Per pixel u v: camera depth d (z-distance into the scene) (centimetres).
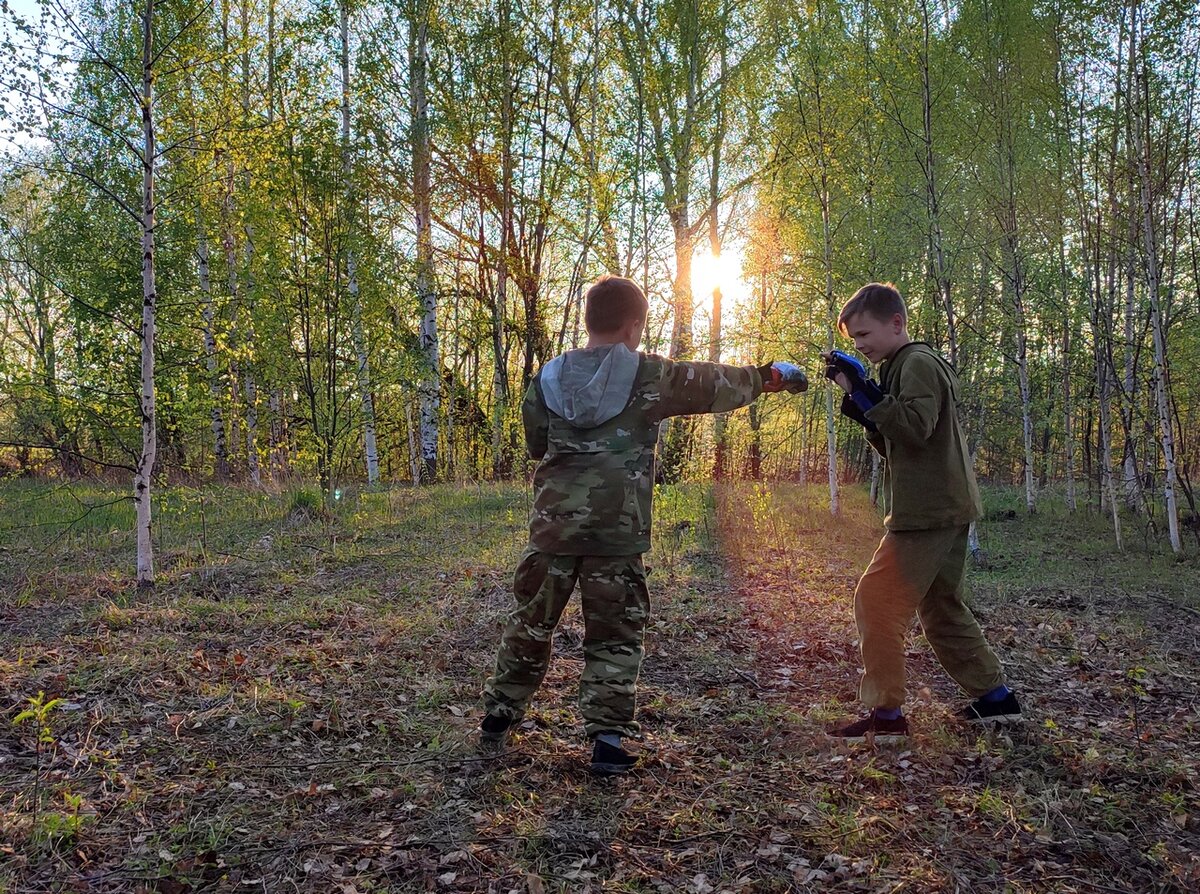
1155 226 1037
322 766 296
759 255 1435
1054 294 1269
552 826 254
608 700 290
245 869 231
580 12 1449
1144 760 307
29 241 1521
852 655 448
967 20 1096
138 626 480
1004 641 477
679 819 261
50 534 857
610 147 1277
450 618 504
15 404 728
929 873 231
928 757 311
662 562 727
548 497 294
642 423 293
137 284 1319
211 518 975
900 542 324
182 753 303
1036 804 272
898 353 330
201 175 684
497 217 1627
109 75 736
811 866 236
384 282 1145
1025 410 1327
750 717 352
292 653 423
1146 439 1189
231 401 817
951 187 1157
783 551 830
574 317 1972
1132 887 228
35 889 217
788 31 1291
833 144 1133
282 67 1076
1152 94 973
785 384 311
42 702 343
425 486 1423
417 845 243
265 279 1094
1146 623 536
